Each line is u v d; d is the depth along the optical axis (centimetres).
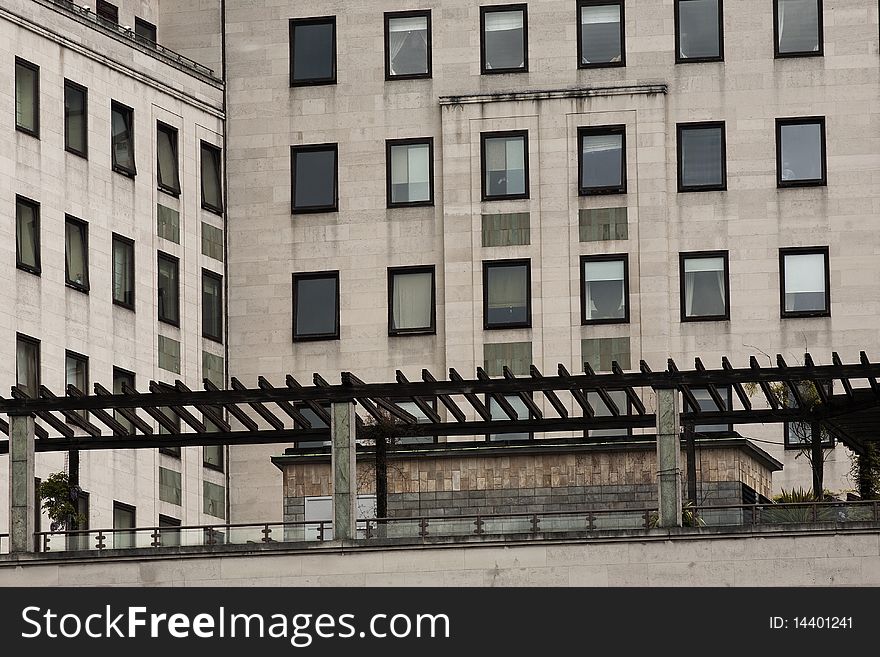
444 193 8706
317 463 7431
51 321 7981
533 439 8181
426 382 6519
